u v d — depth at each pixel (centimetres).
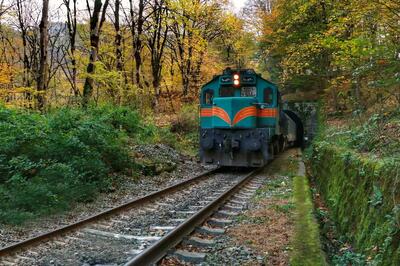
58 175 896
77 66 1816
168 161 1450
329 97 2612
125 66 2800
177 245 564
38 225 710
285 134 1959
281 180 1219
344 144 1029
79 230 656
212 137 1508
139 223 719
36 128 991
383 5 781
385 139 813
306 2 1895
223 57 3688
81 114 1306
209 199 957
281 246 553
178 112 2469
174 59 2886
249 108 1457
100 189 998
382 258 438
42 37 1485
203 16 2731
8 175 858
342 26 1184
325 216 804
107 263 506
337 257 540
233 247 562
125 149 1262
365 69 888
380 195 523
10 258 519
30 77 2252
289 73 3030
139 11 2247
